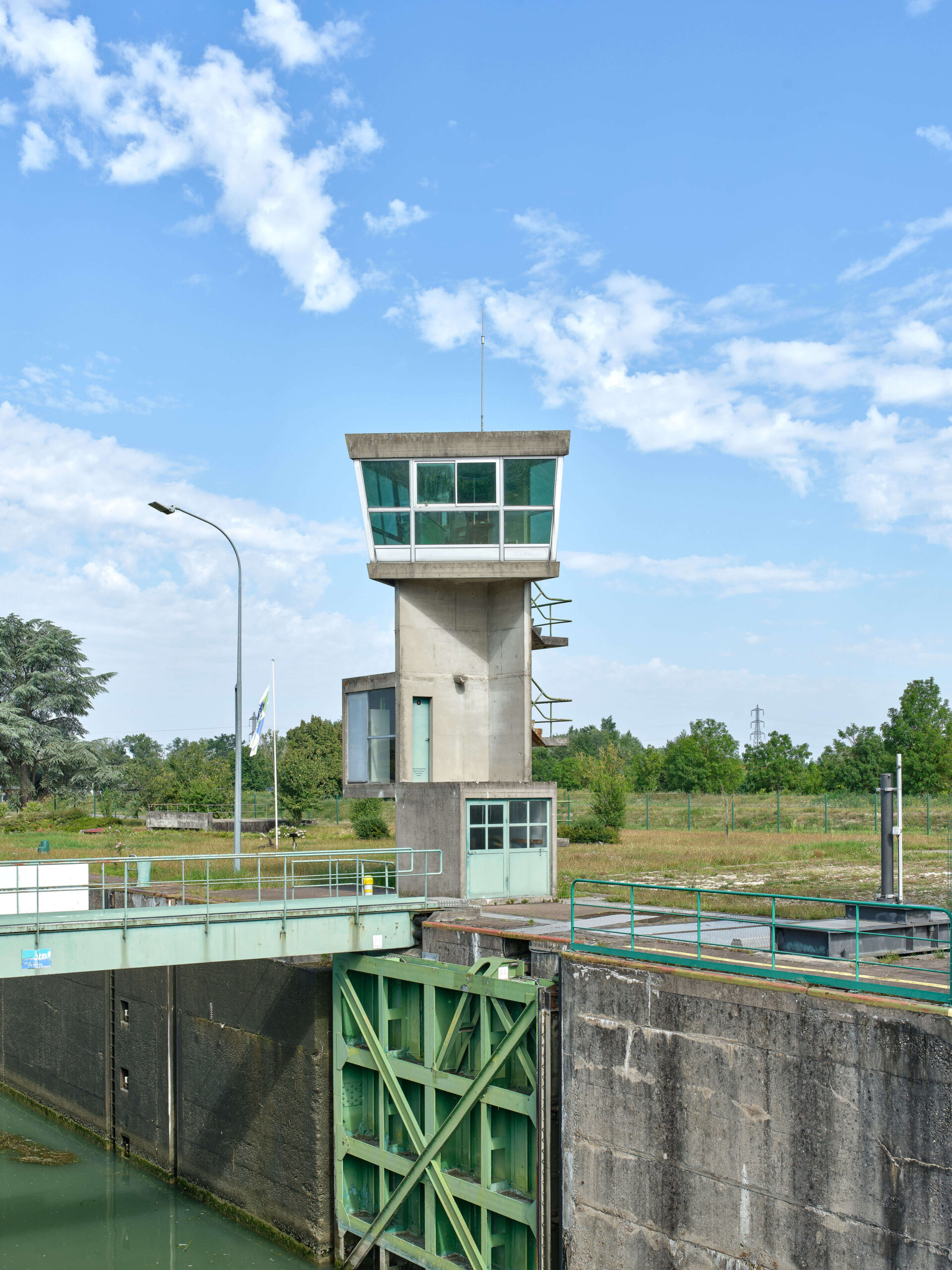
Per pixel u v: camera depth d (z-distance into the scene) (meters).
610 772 99.81
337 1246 23.69
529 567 29.55
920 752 85.31
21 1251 24.69
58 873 28.89
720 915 25.75
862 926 18.11
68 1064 35.19
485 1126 19.94
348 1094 23.84
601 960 17.53
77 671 96.50
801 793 88.94
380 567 29.58
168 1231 25.84
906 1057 13.30
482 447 29.52
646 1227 16.56
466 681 30.95
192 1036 28.86
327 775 90.31
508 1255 19.70
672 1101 16.23
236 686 32.75
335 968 24.06
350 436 29.61
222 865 42.56
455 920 23.70
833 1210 14.04
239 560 33.31
